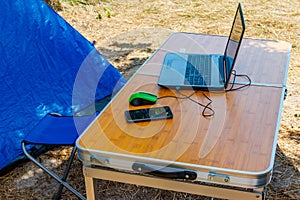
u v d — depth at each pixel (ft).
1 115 8.12
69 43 9.66
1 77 8.16
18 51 8.47
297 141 8.94
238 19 6.79
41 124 7.28
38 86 8.88
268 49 8.19
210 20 17.83
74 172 8.06
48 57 9.16
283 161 8.28
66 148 8.87
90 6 19.58
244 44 8.47
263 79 6.79
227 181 4.50
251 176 4.39
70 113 9.24
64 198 7.34
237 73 7.00
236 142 4.99
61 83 9.36
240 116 5.60
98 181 7.73
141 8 19.75
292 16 17.95
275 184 7.64
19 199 7.40
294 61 13.09
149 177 4.97
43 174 8.05
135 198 7.37
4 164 7.97
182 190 4.95
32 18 8.84
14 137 8.20
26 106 8.56
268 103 5.98
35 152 8.55
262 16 18.03
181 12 19.07
